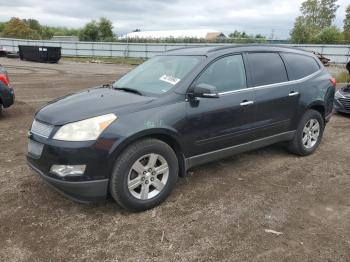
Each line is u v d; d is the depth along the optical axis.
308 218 3.63
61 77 18.23
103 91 4.38
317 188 4.37
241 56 4.61
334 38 54.06
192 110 3.92
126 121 3.49
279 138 5.09
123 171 3.46
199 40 45.78
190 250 3.07
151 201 3.72
